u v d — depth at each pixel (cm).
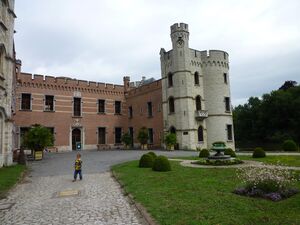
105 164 2128
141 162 1803
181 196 921
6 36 1953
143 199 911
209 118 3788
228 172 1415
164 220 680
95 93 4372
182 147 3562
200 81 3838
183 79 3634
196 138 3619
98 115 4353
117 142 4541
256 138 6278
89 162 2298
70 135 4003
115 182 1345
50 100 3925
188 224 639
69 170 1844
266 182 909
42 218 783
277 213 701
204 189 1018
